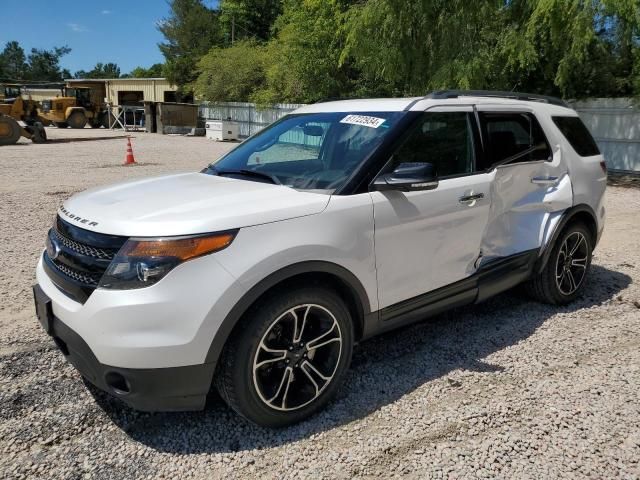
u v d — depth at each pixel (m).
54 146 22.36
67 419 2.94
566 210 4.47
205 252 2.52
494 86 14.02
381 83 23.75
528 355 3.74
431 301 3.53
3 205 8.88
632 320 4.38
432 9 13.20
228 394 2.70
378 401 3.15
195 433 2.84
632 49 13.05
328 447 2.74
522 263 4.16
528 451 2.71
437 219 3.42
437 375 3.46
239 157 3.97
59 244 2.88
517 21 13.28
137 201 2.94
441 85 13.09
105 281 2.51
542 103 4.57
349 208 2.99
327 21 24.00
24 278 5.21
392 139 3.31
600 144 15.23
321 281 2.93
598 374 3.48
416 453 2.69
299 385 2.96
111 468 2.57
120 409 3.04
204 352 2.53
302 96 27.25
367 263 3.06
